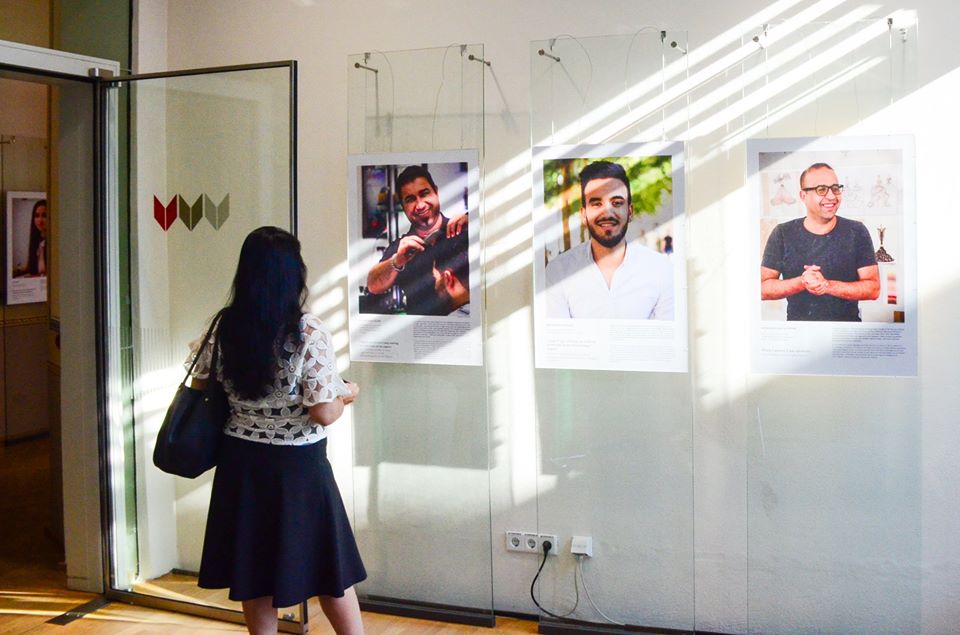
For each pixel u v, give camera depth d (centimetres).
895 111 337
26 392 776
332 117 425
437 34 404
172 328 412
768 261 347
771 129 352
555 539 389
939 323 340
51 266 485
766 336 348
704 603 376
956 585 341
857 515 348
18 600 426
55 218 476
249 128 388
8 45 375
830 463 350
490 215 397
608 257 367
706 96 363
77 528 436
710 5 362
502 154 394
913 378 338
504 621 399
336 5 422
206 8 446
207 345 294
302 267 288
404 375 404
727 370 367
